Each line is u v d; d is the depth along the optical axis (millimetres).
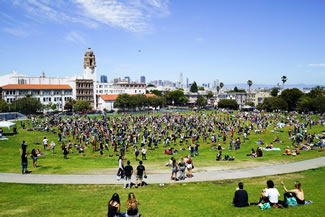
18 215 14281
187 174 23688
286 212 12961
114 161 32719
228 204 15211
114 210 12742
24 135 55375
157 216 13570
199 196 17406
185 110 142000
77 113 114875
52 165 29141
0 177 23266
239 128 57844
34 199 17469
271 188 14336
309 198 15695
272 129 65375
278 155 33812
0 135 50156
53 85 133125
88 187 20594
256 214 12984
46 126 61250
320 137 45969
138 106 146500
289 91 141625
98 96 150250
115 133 52906
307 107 120875
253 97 195250
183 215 13609
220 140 50094
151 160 33500
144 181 22281
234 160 31453
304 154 33750
